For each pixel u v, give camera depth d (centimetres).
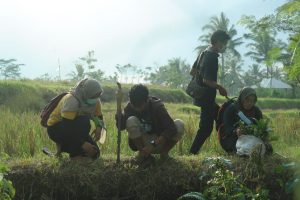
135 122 577
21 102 2155
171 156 641
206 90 693
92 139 617
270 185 573
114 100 2869
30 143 767
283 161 598
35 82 2845
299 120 1287
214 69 683
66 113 576
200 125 707
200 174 570
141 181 565
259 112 673
